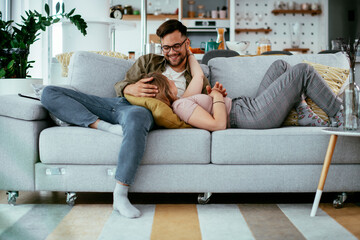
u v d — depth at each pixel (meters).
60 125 2.07
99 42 4.57
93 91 2.37
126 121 1.85
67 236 1.56
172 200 2.12
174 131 1.95
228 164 1.94
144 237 1.55
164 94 2.08
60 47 6.20
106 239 1.53
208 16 7.65
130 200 2.13
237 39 7.87
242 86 2.56
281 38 7.93
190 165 1.94
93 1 4.60
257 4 7.86
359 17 7.58
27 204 2.03
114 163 1.93
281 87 2.10
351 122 1.79
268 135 1.92
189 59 2.47
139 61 2.41
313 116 2.18
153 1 8.09
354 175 1.94
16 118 1.97
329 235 1.56
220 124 2.00
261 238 1.54
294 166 1.94
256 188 1.94
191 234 1.58
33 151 1.96
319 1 7.85
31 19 3.79
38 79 3.72
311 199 2.14
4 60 3.70
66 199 2.08
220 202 2.08
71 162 1.94
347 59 2.62
